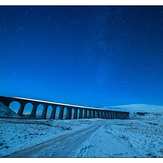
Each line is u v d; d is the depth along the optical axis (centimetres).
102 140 1677
